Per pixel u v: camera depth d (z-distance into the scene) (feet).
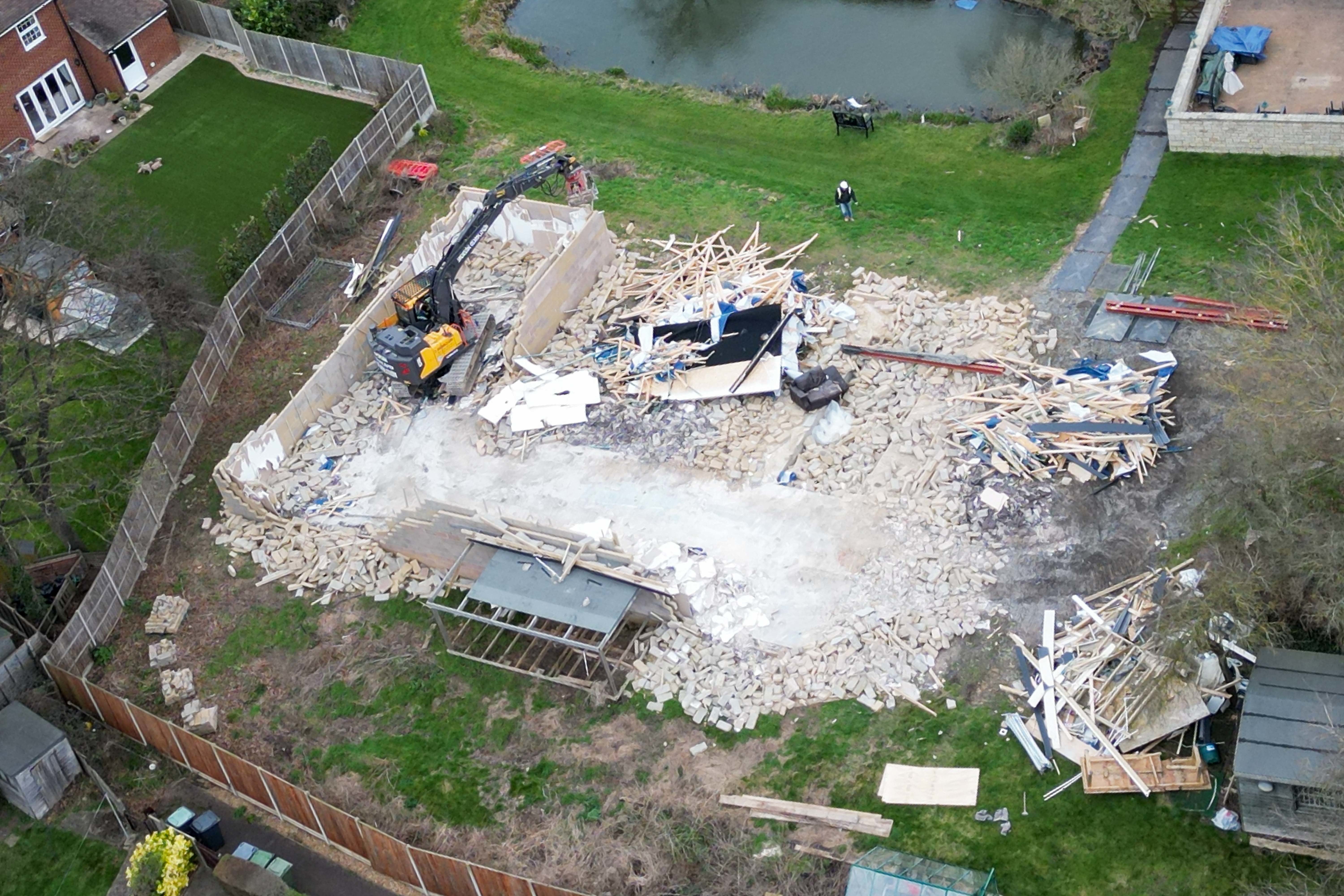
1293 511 105.40
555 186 167.84
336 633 126.11
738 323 142.92
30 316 130.00
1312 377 107.76
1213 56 162.50
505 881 102.73
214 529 136.77
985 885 98.43
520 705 118.21
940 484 126.82
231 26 195.62
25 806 116.26
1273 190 147.95
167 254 151.43
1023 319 140.77
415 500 136.05
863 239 155.33
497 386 144.66
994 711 111.04
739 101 180.55
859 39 193.36
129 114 189.67
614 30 203.92
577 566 118.93
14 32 178.70
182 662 126.41
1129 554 118.62
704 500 130.31
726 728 113.50
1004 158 162.81
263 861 109.40
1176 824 101.81
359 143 172.24
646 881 104.47
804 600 120.67
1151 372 130.82
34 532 138.41
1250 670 106.83
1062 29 187.32
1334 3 168.66
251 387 150.82
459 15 202.90
